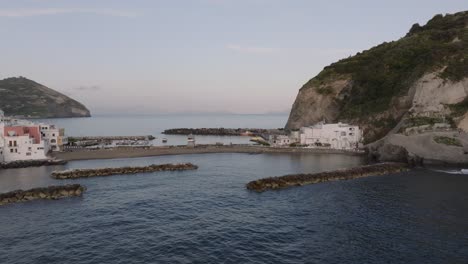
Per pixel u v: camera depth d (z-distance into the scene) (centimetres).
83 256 3744
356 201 5919
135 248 3947
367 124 12975
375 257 3766
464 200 5891
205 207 5584
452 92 10675
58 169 9062
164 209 5459
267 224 4778
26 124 11569
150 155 11856
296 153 12388
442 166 9038
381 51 16262
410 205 5641
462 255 3809
